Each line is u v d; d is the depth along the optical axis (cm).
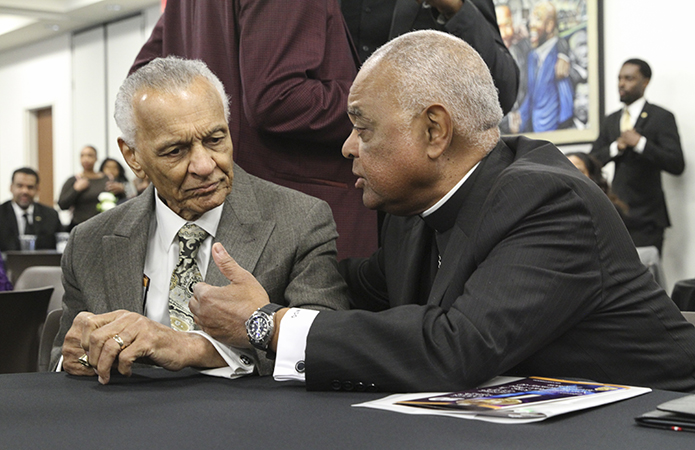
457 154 164
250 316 147
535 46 725
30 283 374
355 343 136
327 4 233
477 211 163
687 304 312
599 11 691
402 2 260
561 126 713
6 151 1577
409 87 156
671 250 667
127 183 1038
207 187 176
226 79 233
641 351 154
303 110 221
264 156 234
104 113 1341
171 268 188
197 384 145
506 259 145
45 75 1470
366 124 160
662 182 664
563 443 95
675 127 633
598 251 150
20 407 124
